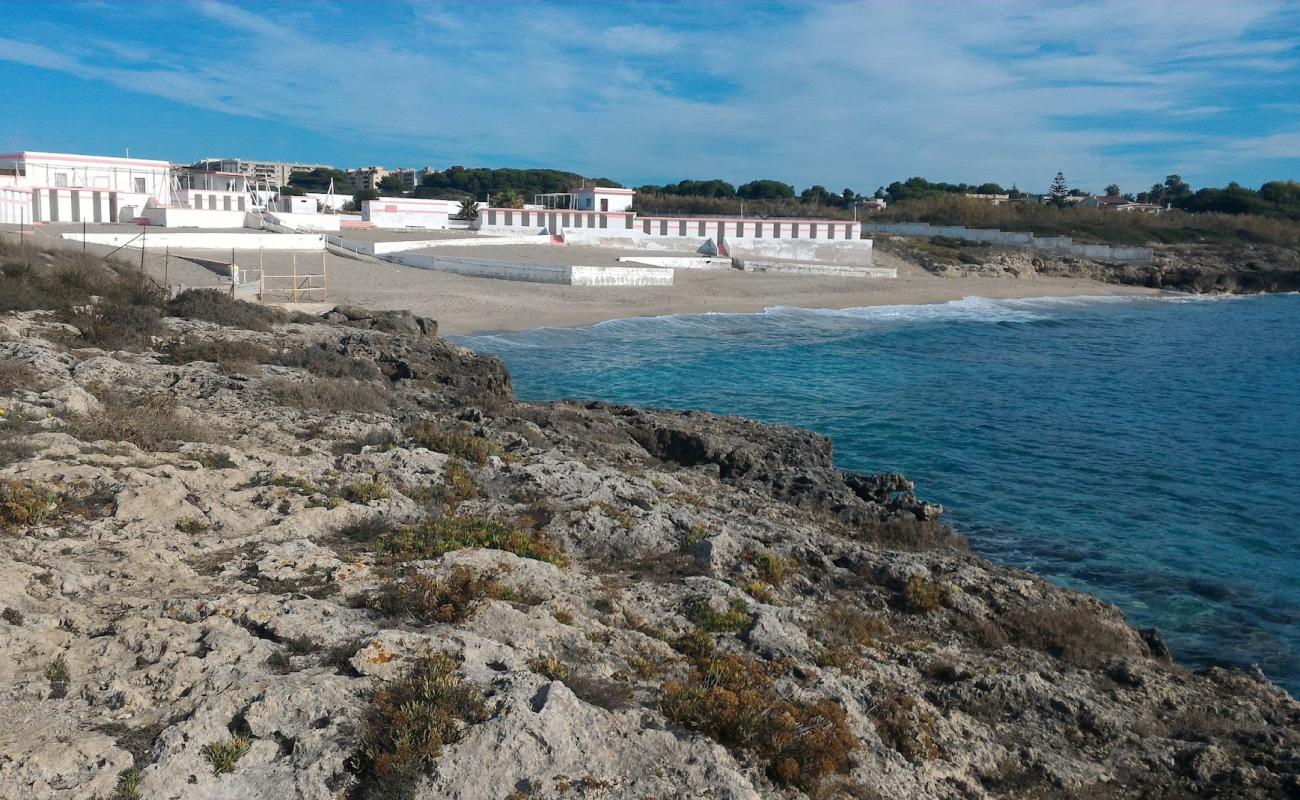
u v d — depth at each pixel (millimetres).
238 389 19359
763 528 15273
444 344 31922
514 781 6691
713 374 39188
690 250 89250
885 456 27719
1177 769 9633
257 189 100688
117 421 14062
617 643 9391
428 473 14688
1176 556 19922
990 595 13734
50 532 9922
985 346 52062
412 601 9172
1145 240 113562
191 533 10648
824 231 91375
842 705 9023
